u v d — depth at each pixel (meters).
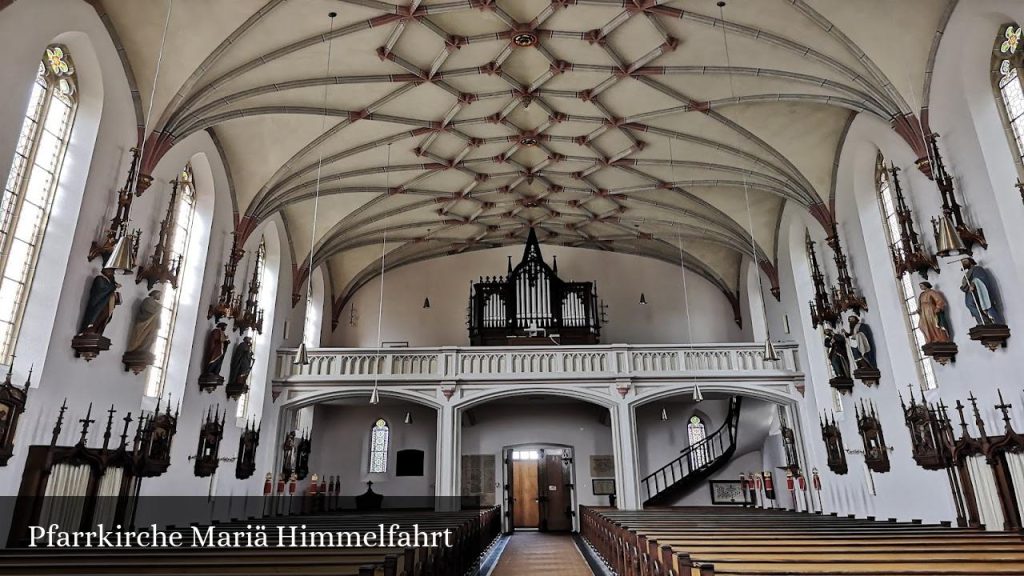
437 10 14.02
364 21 13.96
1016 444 11.30
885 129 15.23
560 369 21.73
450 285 28.70
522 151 21.19
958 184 12.84
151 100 13.12
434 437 26.83
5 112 9.51
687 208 23.75
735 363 21.75
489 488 26.45
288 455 21.34
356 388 21.27
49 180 11.24
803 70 15.04
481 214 25.72
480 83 17.19
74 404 11.28
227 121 16.34
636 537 10.07
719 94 16.92
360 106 17.20
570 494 26.41
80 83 11.86
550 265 29.09
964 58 12.41
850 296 16.92
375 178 21.38
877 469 16.38
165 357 15.25
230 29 12.97
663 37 14.99
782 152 18.31
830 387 19.81
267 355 20.56
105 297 11.54
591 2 14.01
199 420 16.05
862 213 17.11
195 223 16.52
